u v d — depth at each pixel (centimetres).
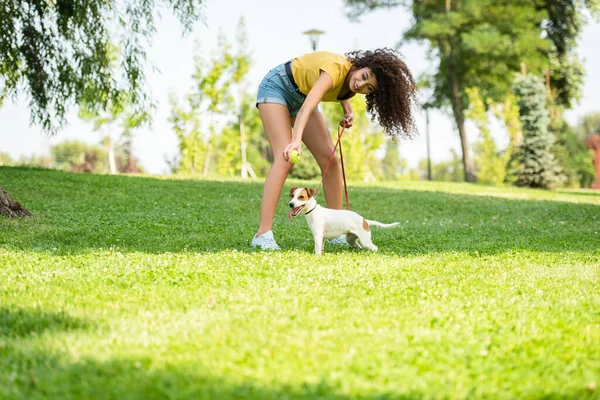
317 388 270
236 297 438
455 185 2302
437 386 280
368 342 339
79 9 1307
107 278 505
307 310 405
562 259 665
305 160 3419
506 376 297
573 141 4303
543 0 3350
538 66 3253
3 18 1328
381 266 582
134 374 284
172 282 489
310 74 676
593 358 328
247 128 3366
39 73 1412
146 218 999
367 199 1488
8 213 911
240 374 288
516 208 1415
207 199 1345
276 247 699
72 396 262
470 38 2953
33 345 325
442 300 441
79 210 1065
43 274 521
